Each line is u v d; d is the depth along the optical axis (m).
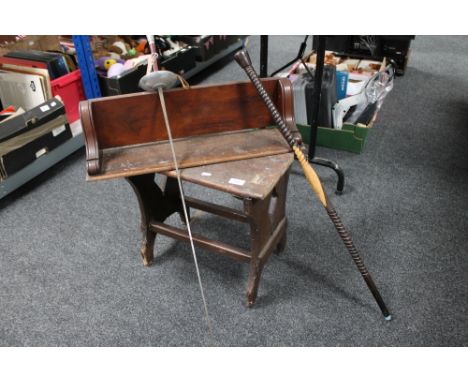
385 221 1.87
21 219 1.96
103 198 2.08
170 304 1.53
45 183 2.21
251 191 1.16
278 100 1.36
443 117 2.69
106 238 1.84
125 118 1.31
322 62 1.79
